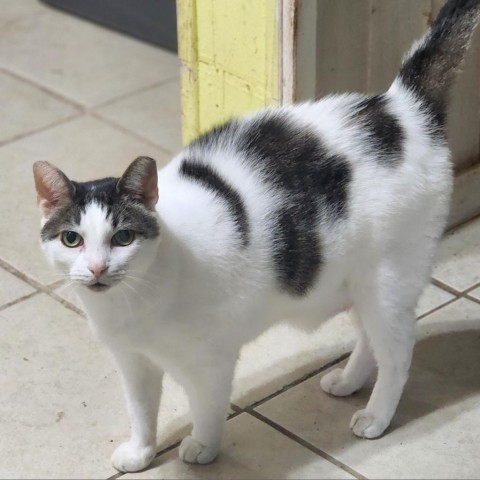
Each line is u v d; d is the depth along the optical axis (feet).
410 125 6.77
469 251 9.23
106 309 6.14
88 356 7.97
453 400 7.55
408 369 7.30
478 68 9.00
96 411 7.45
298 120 6.74
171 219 6.17
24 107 11.72
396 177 6.61
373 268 6.77
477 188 9.57
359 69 8.56
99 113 11.64
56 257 5.90
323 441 7.18
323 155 6.56
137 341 6.30
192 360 6.48
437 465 6.93
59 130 11.29
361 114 6.77
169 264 6.05
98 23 13.70
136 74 12.50
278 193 6.46
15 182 10.33
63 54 12.95
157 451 7.13
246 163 6.54
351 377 7.57
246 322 6.57
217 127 7.09
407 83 6.91
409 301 6.93
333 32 8.20
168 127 11.37
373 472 6.89
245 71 8.81
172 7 12.64
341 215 6.51
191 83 9.41
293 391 7.67
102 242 5.77
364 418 7.19
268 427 7.31
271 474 6.91
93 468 6.96
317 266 6.58
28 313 8.44
